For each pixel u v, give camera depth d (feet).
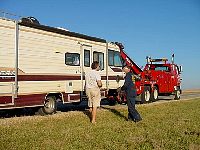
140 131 31.76
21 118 40.55
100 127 33.78
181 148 24.95
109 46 58.54
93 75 37.47
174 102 70.95
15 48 39.55
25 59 40.98
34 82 42.29
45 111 44.98
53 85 45.44
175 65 83.61
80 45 50.70
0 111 45.55
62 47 47.11
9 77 38.68
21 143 25.58
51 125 34.68
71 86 48.78
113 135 29.37
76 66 49.80
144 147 24.91
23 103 40.68
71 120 38.73
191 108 56.44
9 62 38.73
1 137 27.78
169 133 30.81
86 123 36.65
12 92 39.01
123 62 63.93
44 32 44.09
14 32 39.50
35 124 35.19
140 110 51.39
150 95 70.90
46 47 44.37
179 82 85.87
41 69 43.45
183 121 38.88
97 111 48.83
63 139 27.30
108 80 57.62
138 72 67.97
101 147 24.76
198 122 38.06
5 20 38.42
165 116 43.96
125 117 42.52
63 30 47.37
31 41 41.93
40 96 43.32
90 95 37.68
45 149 23.72
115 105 63.62
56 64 46.01
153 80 72.38
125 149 24.25
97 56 54.85
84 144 25.52
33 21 42.73
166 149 24.66
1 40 37.81
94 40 54.13
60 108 58.44
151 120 39.83
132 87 39.11
